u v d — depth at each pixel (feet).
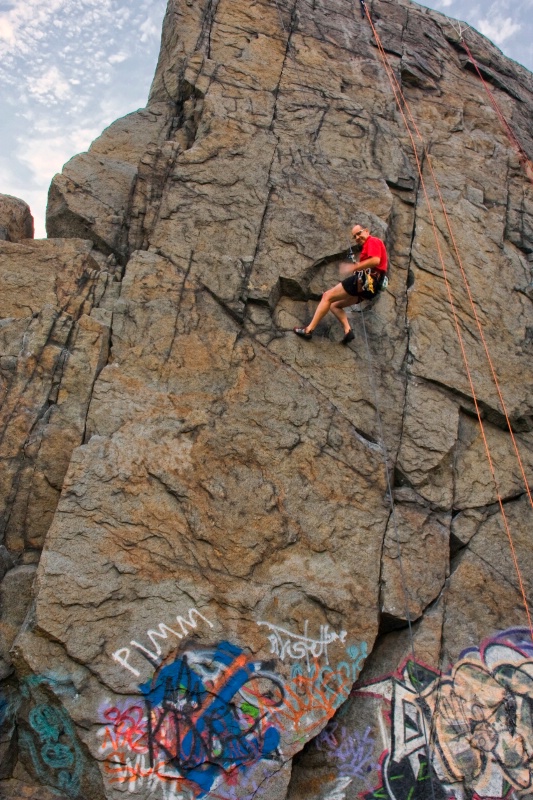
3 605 18.39
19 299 23.06
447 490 22.54
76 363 21.48
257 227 25.66
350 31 35.40
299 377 22.89
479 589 21.08
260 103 29.71
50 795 16.97
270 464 20.92
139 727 16.76
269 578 19.24
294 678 18.16
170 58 32.09
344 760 18.21
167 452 20.20
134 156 28.22
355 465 21.77
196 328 22.81
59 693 16.72
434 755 18.35
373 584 20.01
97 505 18.89
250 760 17.06
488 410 24.63
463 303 26.86
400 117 32.48
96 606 17.69
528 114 38.70
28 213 27.27
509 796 18.16
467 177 31.65
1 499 19.72
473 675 19.63
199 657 17.75
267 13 33.76
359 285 22.79
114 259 25.27
